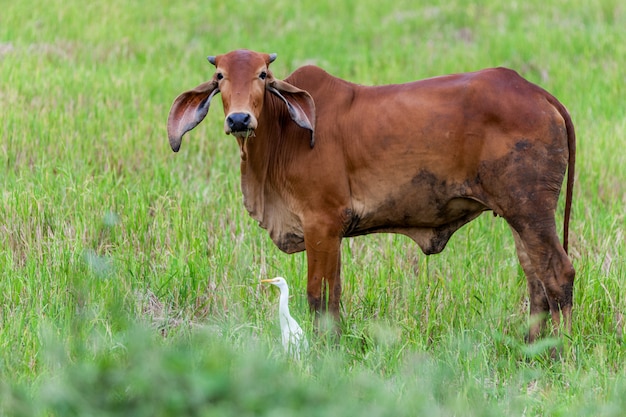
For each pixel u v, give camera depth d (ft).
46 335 48.60
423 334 57.16
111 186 76.28
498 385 49.62
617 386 46.75
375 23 143.54
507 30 133.28
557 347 53.31
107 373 39.34
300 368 47.57
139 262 63.36
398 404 42.98
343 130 55.21
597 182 81.56
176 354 39.83
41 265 62.28
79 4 139.95
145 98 100.83
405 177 54.60
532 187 53.47
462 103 53.88
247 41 132.26
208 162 86.07
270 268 65.26
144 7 145.38
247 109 51.78
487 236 70.90
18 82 98.78
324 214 55.36
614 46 120.67
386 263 65.62
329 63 121.39
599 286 60.70
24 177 76.59
